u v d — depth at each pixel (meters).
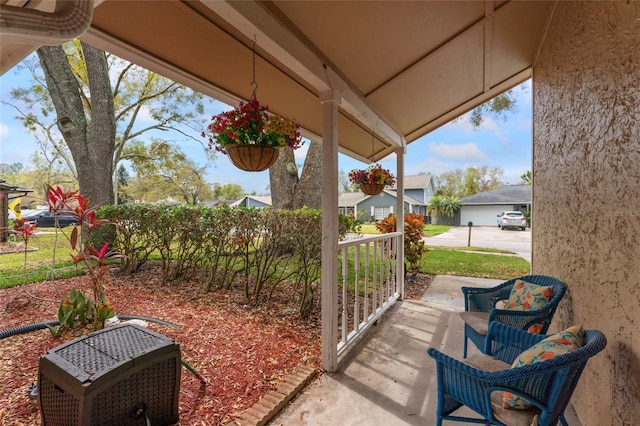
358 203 23.75
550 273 2.71
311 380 2.35
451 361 1.49
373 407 2.04
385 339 3.10
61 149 13.01
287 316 3.58
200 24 1.84
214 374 2.33
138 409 1.51
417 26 2.24
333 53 2.32
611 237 1.52
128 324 1.88
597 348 1.23
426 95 3.49
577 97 2.03
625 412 1.36
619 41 1.46
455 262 7.48
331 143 2.41
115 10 1.65
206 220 4.52
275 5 1.78
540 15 2.68
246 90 2.73
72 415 1.35
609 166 1.55
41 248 8.70
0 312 3.61
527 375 1.27
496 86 3.96
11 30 0.99
